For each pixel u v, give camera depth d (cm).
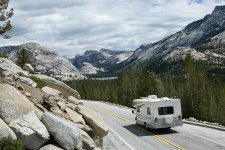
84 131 1878
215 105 8994
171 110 3086
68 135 1554
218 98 9619
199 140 2559
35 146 1436
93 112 2344
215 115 8906
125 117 4578
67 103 2405
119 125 3775
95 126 2133
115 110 5872
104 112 5500
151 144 2569
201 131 2961
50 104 1992
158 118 3062
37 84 2670
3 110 1477
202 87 8944
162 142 2612
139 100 3500
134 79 11375
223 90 9419
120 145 2559
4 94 1564
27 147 1416
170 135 2902
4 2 2091
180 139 2669
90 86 16900
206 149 2244
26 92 2088
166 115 3070
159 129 3294
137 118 3569
